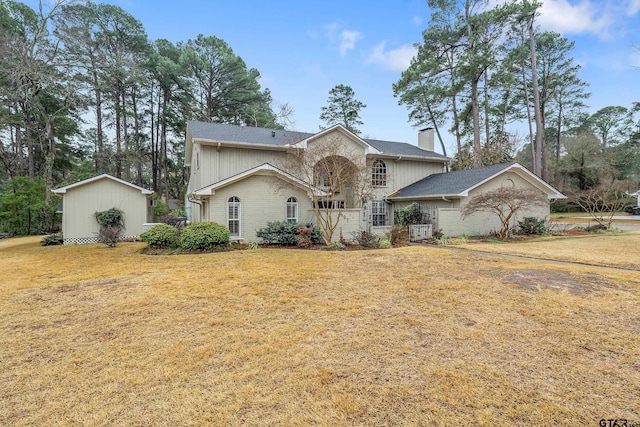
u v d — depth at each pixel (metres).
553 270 7.61
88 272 8.05
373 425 2.44
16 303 5.53
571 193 30.48
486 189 16.58
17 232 20.52
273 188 13.79
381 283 6.62
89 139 31.84
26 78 20.81
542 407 2.62
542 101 32.34
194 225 11.77
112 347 3.79
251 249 11.87
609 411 2.57
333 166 14.75
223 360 3.45
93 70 23.86
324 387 2.94
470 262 8.80
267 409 2.64
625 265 8.36
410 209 17.00
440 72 25.66
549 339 3.89
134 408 2.68
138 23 28.80
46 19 20.64
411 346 3.74
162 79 30.03
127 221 15.73
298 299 5.57
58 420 2.54
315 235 13.30
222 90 32.59
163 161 35.28
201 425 2.47
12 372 3.26
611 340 3.84
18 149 27.75
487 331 4.14
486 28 23.09
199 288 6.32
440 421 2.47
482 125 32.38
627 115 40.12
